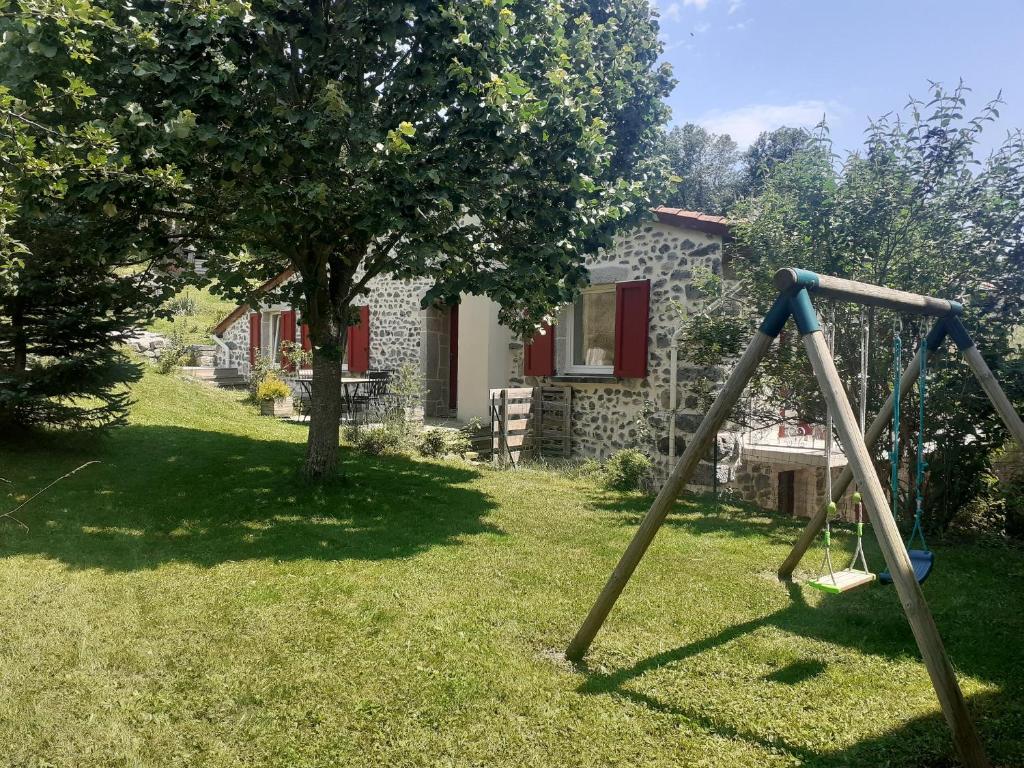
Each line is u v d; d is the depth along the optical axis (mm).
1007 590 4434
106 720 2527
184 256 6738
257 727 2512
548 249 5305
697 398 8070
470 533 5406
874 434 4461
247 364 16578
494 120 4863
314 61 4938
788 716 2701
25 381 6191
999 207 5871
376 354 13711
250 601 3721
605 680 2986
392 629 3416
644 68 7023
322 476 6562
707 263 8008
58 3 3307
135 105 4062
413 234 4949
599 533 5586
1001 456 6199
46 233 5547
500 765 2328
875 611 3947
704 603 4008
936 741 2510
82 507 5324
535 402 9969
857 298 3219
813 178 6520
